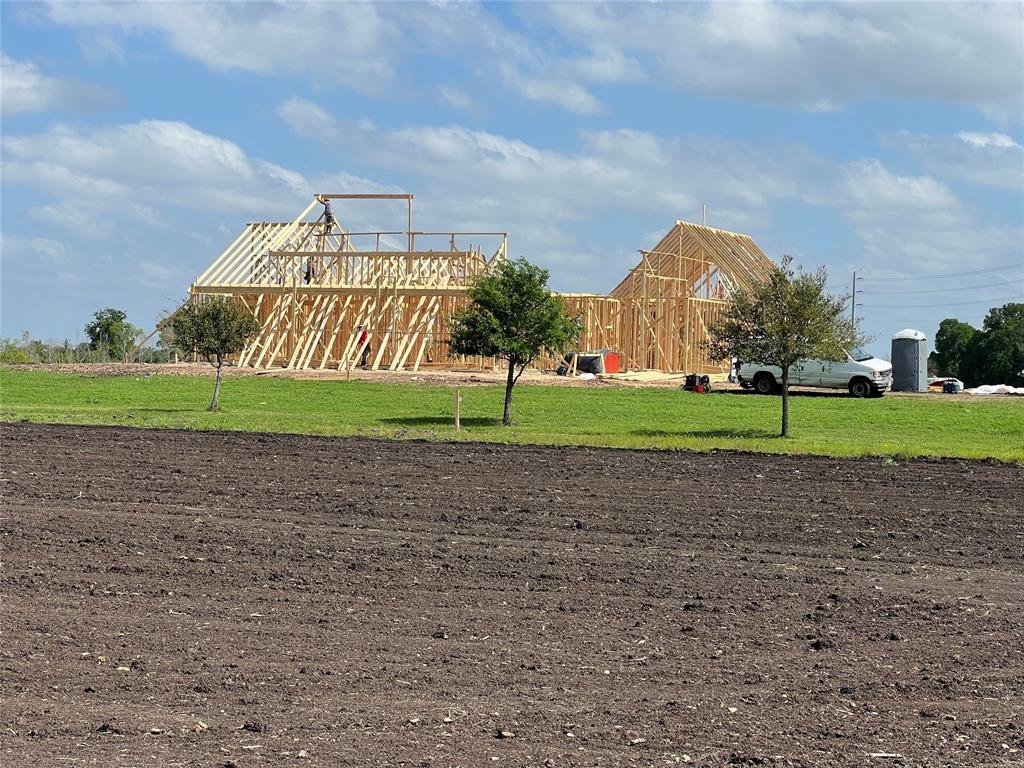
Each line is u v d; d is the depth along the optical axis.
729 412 39.47
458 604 12.21
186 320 38.19
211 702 9.11
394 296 60.97
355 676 9.76
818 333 31.28
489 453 25.58
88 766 7.87
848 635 11.22
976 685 9.77
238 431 29.91
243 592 12.59
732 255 66.44
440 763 7.98
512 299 34.88
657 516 17.66
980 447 28.19
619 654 10.50
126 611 11.76
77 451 25.33
